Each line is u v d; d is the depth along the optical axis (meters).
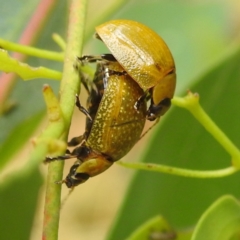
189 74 0.15
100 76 0.09
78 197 0.21
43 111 0.12
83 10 0.09
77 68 0.09
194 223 0.11
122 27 0.09
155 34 0.09
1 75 0.11
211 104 0.11
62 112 0.08
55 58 0.10
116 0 0.12
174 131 0.11
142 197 0.11
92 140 0.09
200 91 0.11
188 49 0.15
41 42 0.12
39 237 0.13
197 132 0.11
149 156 0.11
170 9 0.16
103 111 0.09
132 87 0.09
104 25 0.10
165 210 0.11
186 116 0.11
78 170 0.09
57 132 0.08
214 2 0.16
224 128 0.11
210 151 0.11
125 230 0.11
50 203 0.09
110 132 0.09
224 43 0.15
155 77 0.09
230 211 0.09
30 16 0.12
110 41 0.09
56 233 0.08
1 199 0.09
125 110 0.09
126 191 0.11
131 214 0.11
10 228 0.09
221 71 0.11
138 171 0.11
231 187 0.11
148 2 0.15
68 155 0.09
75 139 0.10
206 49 0.15
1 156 0.12
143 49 0.09
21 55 0.12
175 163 0.11
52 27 0.12
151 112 0.10
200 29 0.15
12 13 0.12
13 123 0.12
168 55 0.09
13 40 0.12
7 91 0.11
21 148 0.12
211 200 0.11
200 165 0.11
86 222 0.20
